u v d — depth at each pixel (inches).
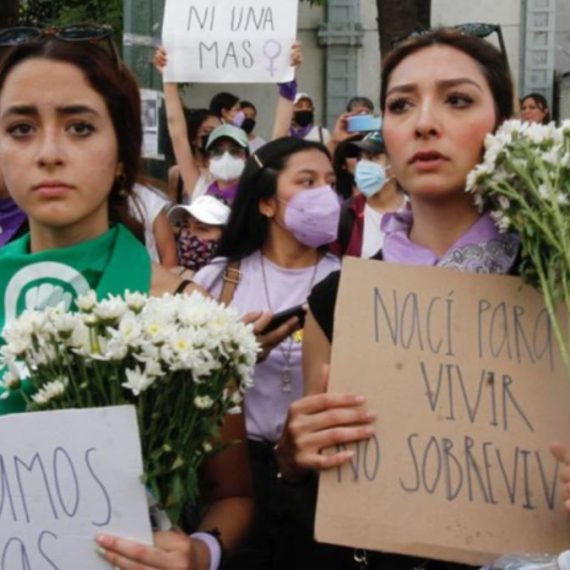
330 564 112.4
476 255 99.2
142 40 277.7
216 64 233.3
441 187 98.2
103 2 510.3
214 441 99.2
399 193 211.5
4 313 103.0
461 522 93.4
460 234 100.8
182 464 91.9
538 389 94.8
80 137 101.3
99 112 101.7
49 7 539.2
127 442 90.5
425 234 102.0
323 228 151.3
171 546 92.4
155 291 104.0
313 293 105.3
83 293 103.1
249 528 104.6
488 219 99.7
